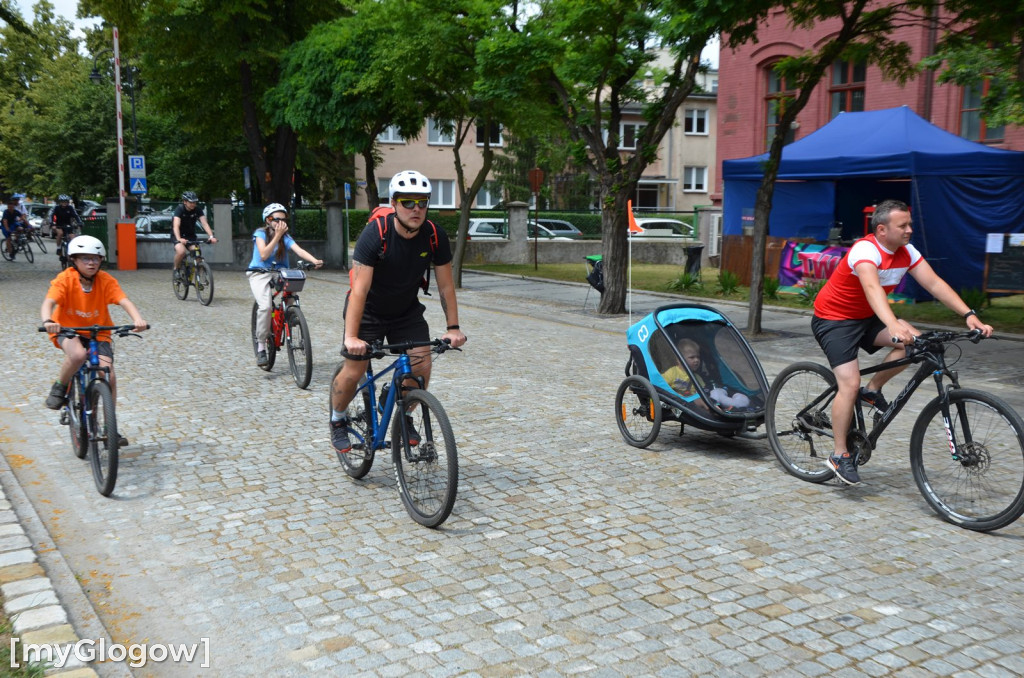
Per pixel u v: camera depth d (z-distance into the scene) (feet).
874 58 40.88
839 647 11.85
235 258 82.69
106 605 13.07
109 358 19.86
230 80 86.07
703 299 56.13
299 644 11.91
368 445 17.98
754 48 78.02
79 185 140.87
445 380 29.89
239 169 123.44
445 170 151.64
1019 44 37.42
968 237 53.06
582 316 48.47
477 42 51.24
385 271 16.28
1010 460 15.65
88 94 138.41
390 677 11.06
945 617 12.75
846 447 18.26
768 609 12.96
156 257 79.87
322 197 136.56
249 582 13.87
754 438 20.93
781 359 35.68
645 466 20.20
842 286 17.66
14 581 13.39
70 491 18.26
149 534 15.88
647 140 47.57
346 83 69.10
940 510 16.84
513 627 12.36
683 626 12.42
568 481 19.02
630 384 21.85
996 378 30.71
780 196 65.98
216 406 25.84
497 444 21.93
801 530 16.17
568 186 148.56
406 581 13.89
